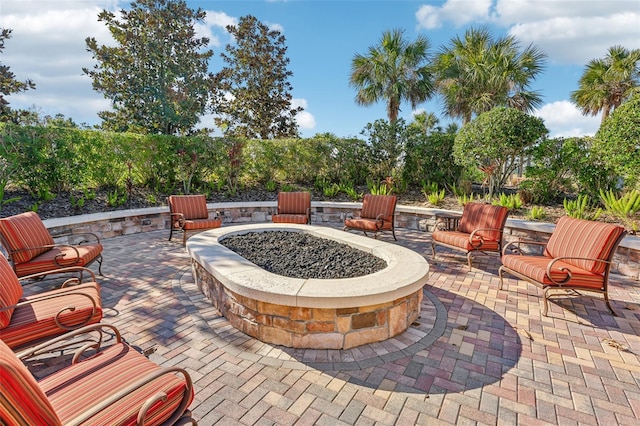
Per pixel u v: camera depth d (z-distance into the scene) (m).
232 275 3.40
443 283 4.85
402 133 10.74
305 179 11.84
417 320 3.64
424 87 13.50
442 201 9.47
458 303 4.12
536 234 6.41
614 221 6.32
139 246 6.67
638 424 2.18
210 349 3.03
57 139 7.77
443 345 3.14
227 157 10.66
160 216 8.36
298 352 2.99
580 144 7.38
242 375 2.67
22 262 3.98
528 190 8.13
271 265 4.06
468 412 2.28
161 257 5.94
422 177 10.77
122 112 16.11
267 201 10.27
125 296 4.20
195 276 4.61
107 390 1.70
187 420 1.78
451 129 15.16
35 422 1.18
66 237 6.51
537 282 3.94
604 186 7.24
